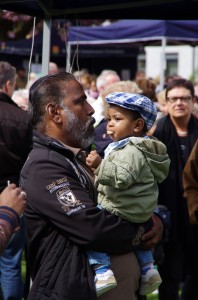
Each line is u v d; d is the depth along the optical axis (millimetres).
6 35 10938
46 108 3164
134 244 3160
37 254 3076
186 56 24391
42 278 2979
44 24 4566
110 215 3068
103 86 7324
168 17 4520
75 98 3172
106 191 3152
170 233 5328
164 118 5574
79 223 2961
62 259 2988
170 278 5434
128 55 13297
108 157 3131
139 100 3432
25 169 3115
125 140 3186
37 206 3025
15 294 5656
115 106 3469
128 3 4223
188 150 5473
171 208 5363
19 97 6754
